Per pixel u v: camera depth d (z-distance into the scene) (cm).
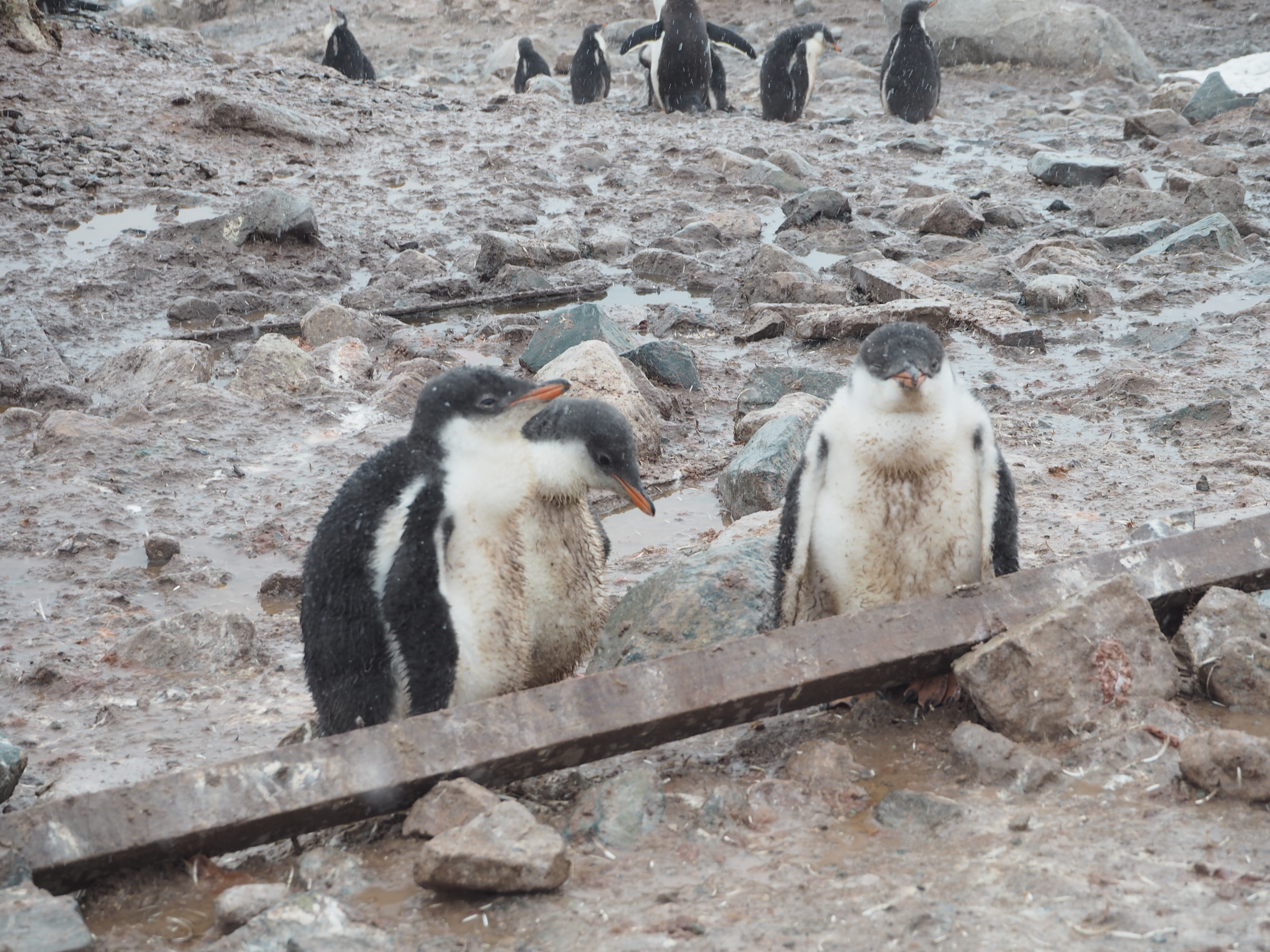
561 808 563
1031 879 528
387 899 538
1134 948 513
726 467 748
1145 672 570
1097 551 670
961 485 582
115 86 1655
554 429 594
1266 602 602
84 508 720
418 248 1198
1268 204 1298
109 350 940
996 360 891
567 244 1174
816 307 973
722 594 611
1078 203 1323
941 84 2114
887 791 560
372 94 1848
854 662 573
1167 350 885
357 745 555
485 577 576
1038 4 2202
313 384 840
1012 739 565
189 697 624
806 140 1644
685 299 1076
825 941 520
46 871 539
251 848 558
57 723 614
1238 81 1780
